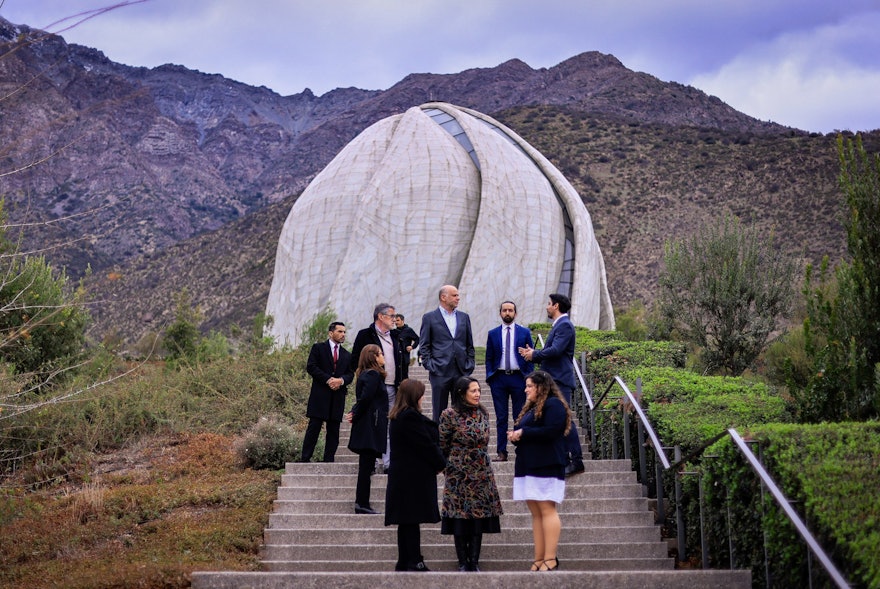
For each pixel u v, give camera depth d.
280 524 9.41
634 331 30.86
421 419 7.72
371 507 9.73
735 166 71.25
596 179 75.25
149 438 14.70
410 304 27.52
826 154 67.06
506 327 10.77
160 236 129.75
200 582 6.96
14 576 8.09
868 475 5.79
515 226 28.53
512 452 12.18
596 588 6.64
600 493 9.73
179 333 28.64
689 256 20.06
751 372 19.39
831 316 8.68
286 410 16.23
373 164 29.92
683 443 8.35
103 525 9.80
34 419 13.36
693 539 8.16
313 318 28.20
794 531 5.81
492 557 8.55
